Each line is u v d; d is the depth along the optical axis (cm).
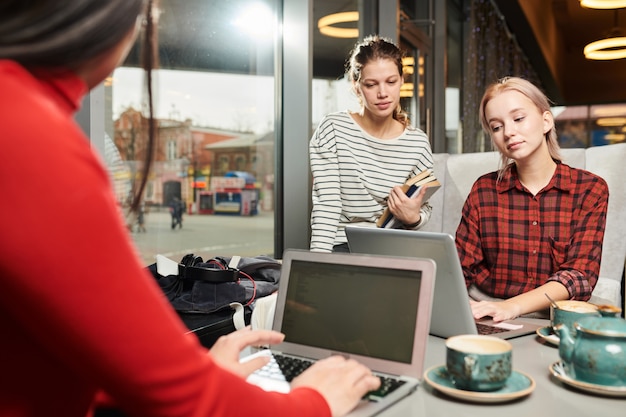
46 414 54
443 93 503
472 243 192
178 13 307
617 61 1199
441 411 87
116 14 52
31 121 45
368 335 100
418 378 94
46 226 44
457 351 91
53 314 45
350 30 363
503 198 189
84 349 47
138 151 239
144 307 49
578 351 95
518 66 834
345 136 229
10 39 49
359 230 139
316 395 70
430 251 123
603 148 235
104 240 47
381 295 100
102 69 55
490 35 658
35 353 51
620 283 221
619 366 91
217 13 315
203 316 175
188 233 712
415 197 200
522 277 185
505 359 90
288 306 110
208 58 319
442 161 265
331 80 338
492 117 179
